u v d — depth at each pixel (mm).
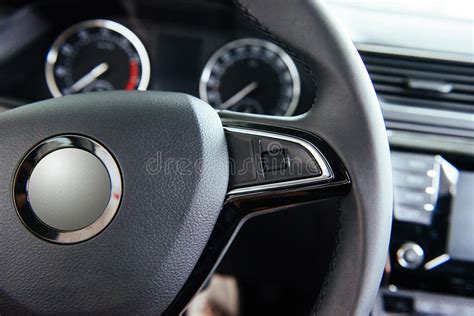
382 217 743
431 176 1147
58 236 708
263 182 763
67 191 714
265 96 1266
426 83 1178
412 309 1150
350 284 750
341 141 752
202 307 1312
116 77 1302
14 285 717
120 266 710
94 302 714
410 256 1147
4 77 1305
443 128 1161
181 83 1299
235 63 1268
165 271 722
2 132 731
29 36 1287
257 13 785
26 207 716
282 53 1238
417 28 1204
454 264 1147
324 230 1198
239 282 1313
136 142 727
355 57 767
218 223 761
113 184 716
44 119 732
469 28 1200
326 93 766
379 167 743
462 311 1146
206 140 740
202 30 1268
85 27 1293
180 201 723
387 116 1172
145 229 714
